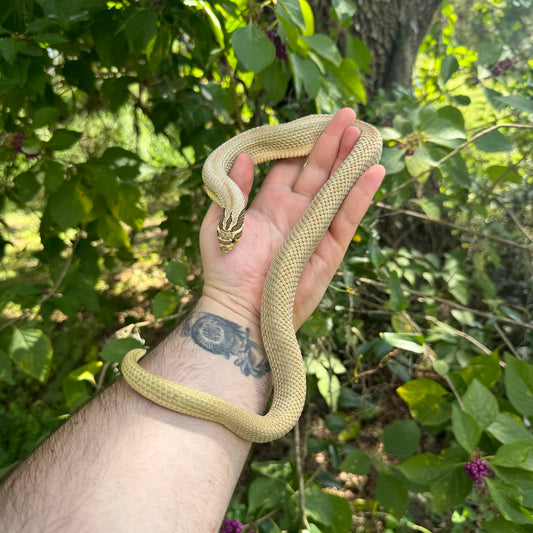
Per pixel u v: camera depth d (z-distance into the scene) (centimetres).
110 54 53
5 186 62
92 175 47
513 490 31
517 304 80
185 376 34
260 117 63
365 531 54
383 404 75
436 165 48
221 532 41
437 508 35
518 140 77
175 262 42
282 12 40
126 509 26
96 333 84
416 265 66
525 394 34
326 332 49
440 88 71
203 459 29
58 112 46
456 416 33
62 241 62
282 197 46
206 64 52
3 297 51
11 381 44
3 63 44
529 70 81
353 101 57
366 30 84
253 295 41
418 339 42
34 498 26
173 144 66
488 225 75
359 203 42
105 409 30
